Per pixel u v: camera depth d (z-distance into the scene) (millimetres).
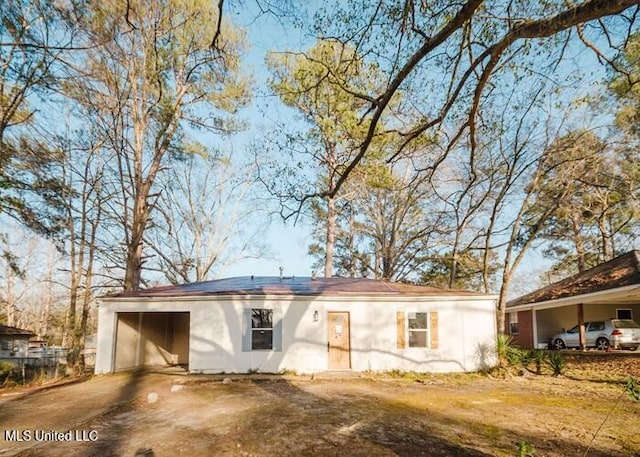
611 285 16219
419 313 14289
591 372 13352
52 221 17547
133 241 18484
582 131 15742
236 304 13906
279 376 12953
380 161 12148
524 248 17453
